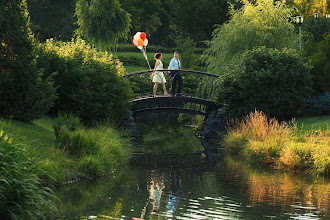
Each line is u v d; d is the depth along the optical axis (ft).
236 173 35.58
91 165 32.86
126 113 58.23
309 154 37.60
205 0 181.27
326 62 62.80
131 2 180.86
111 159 37.60
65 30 181.37
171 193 28.07
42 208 22.62
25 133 35.81
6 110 39.75
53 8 181.68
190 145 54.34
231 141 49.88
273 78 56.75
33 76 41.04
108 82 53.93
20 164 22.43
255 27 72.43
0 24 39.01
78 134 36.17
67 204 24.71
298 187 30.25
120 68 61.16
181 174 34.96
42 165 27.71
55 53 52.60
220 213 23.41
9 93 39.63
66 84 51.80
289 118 59.16
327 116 55.77
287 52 58.80
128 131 56.34
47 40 54.95
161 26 226.58
